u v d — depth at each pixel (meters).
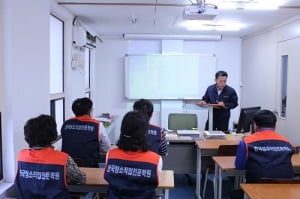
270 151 2.62
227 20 5.10
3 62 2.60
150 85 7.13
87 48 6.16
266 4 3.94
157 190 2.43
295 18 4.73
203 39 7.11
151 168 1.89
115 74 7.29
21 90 2.78
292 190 2.29
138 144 1.94
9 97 2.62
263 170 2.60
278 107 5.40
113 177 1.92
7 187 2.59
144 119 2.02
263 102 6.08
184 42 7.27
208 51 7.32
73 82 4.84
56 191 1.93
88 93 6.73
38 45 3.17
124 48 7.24
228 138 4.41
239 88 7.43
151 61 7.09
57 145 3.77
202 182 4.67
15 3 2.64
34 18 3.06
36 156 1.96
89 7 4.23
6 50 2.59
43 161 1.96
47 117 2.03
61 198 1.95
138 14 4.69
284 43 5.18
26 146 2.89
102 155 3.18
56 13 4.13
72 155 2.94
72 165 2.05
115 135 6.55
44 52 3.34
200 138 4.38
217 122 5.19
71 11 4.50
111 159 1.95
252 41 6.69
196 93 7.15
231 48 7.34
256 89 6.45
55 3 3.91
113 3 4.02
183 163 4.51
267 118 2.72
